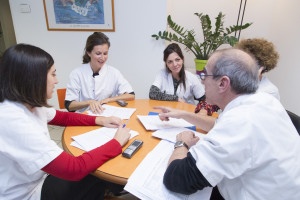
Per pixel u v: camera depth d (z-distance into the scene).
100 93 1.74
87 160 0.74
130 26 2.27
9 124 0.64
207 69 0.70
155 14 2.19
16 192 0.75
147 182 0.67
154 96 1.67
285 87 2.25
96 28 2.32
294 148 0.60
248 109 0.60
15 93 0.67
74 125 1.12
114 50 2.39
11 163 0.70
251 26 2.71
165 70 1.93
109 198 0.98
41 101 0.72
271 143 0.55
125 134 0.94
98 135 0.99
